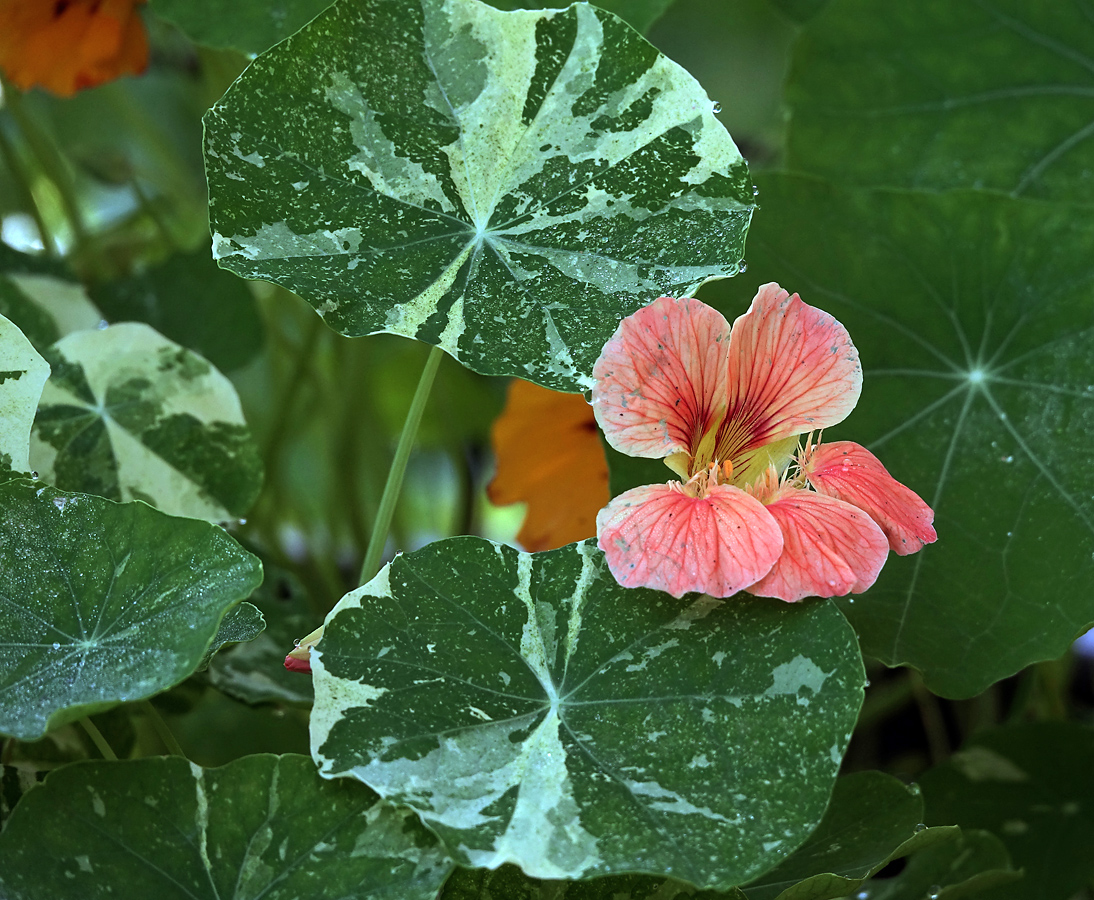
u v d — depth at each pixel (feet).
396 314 1.44
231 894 1.38
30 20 1.76
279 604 1.70
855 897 1.64
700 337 1.41
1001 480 1.59
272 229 1.44
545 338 1.44
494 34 1.46
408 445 1.50
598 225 1.46
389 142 1.46
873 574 1.39
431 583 1.43
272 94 1.45
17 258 1.74
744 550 1.38
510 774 1.38
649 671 1.41
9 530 1.43
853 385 1.43
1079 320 1.61
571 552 1.44
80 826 1.38
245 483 1.61
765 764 1.38
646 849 1.35
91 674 1.39
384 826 1.39
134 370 1.61
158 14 1.67
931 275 1.62
